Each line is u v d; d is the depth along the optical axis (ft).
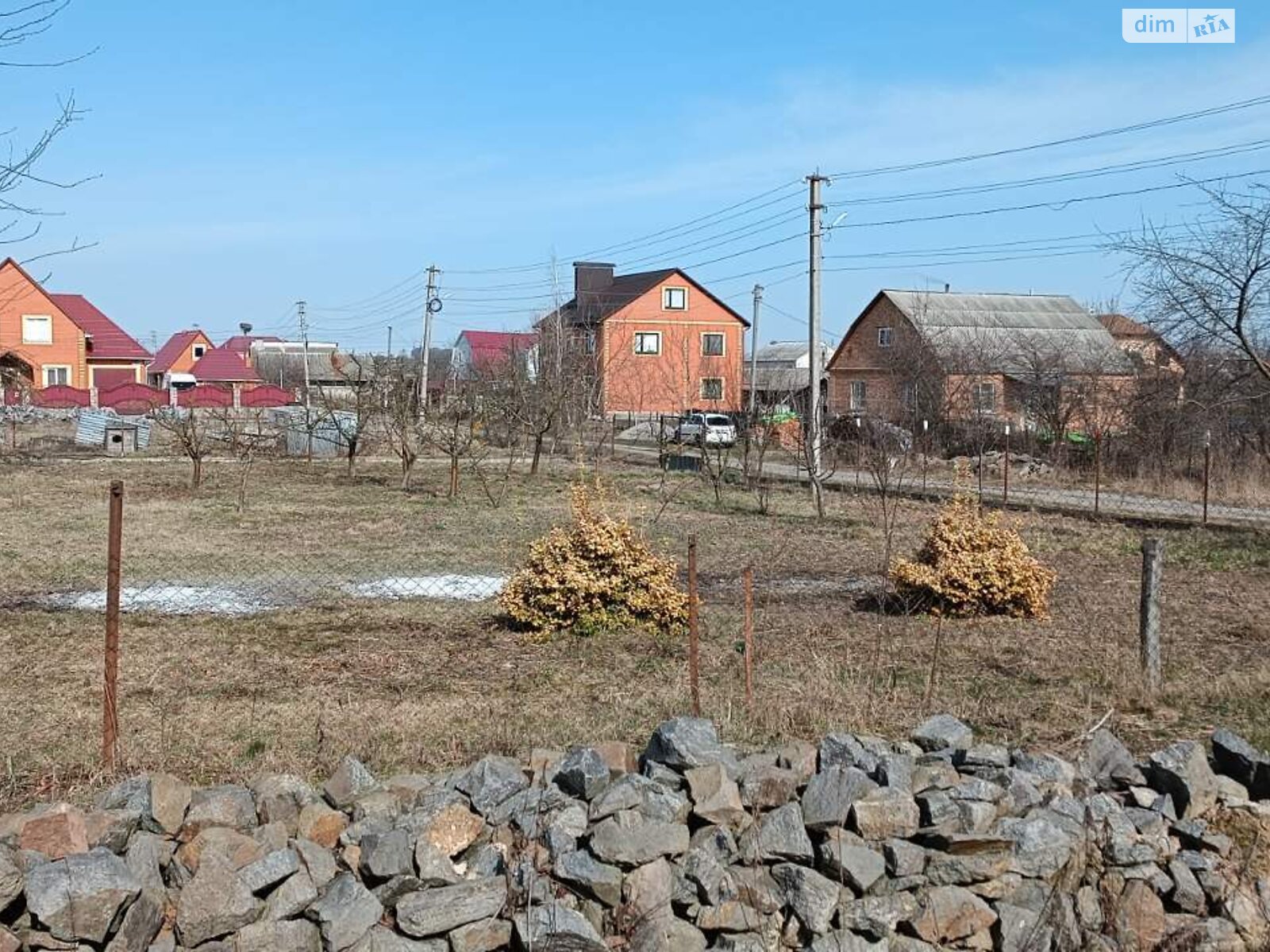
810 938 13.23
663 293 182.09
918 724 21.72
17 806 16.66
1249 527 57.36
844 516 61.00
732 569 43.34
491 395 97.81
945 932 13.57
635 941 12.88
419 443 85.05
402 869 12.80
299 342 248.52
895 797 14.15
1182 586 40.45
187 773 18.53
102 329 202.90
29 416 133.80
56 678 25.55
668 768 14.74
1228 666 27.76
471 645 29.48
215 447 101.24
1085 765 16.42
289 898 12.51
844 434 97.96
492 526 54.19
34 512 57.41
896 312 143.74
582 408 102.94
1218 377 74.23
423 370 125.70
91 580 38.75
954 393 105.91
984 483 82.69
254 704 23.30
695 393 155.53
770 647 29.37
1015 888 14.03
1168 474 79.30
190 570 40.98
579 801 13.98
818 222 69.05
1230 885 14.62
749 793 14.39
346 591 37.32
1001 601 33.76
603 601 30.99
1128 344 121.90
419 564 42.73
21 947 11.43
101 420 109.70
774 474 87.76
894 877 13.73
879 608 35.14
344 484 75.61
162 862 12.67
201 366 205.87
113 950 11.59
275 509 60.85
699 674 25.85
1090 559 47.37
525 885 12.96
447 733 20.98
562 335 110.73
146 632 30.66
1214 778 15.99
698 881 13.37
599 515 32.60
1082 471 87.10
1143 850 14.74
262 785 14.08
